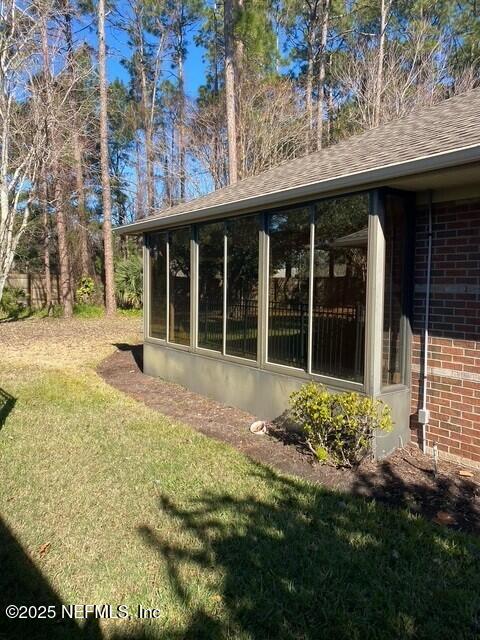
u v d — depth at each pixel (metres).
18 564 2.91
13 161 10.95
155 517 3.48
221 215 6.59
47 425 5.57
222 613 2.51
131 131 25.19
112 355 10.89
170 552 3.04
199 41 24.69
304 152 18.94
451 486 4.06
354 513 3.56
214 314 7.18
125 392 7.62
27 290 19.33
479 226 4.34
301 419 4.76
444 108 6.35
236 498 3.80
